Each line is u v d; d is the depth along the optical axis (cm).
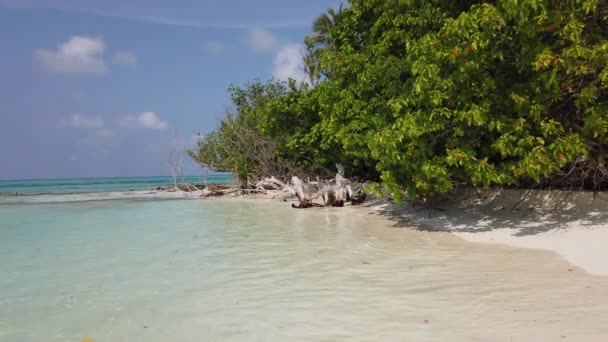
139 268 704
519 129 810
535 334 386
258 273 651
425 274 617
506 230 948
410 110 981
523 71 874
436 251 789
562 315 430
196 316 466
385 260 721
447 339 382
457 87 874
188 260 760
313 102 1852
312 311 469
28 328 441
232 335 410
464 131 923
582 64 748
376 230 1087
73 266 728
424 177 954
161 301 522
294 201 2202
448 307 469
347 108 1334
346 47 1442
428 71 852
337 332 407
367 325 422
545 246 782
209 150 3155
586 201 986
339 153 1750
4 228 1252
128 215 1636
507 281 565
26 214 1709
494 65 882
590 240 768
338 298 513
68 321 459
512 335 386
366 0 1388
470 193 1327
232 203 2234
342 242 914
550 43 855
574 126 880
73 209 1948
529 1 717
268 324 435
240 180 2905
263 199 2484
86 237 1056
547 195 1073
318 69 2603
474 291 524
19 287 598
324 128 1628
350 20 1509
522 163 819
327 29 2886
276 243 922
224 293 548
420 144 912
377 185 1098
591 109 780
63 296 552
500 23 780
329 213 1546
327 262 716
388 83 1131
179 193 3397
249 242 942
